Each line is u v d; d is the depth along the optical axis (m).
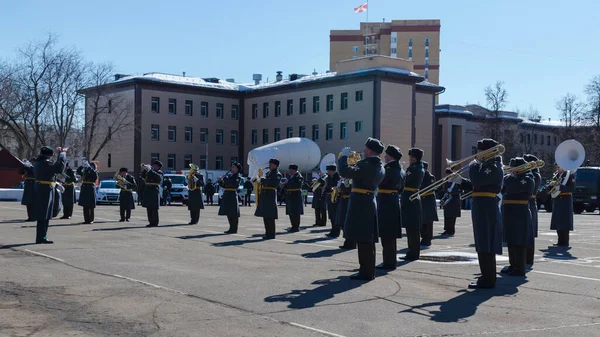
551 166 64.38
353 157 10.81
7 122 57.84
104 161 67.50
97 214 27.16
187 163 68.25
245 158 71.75
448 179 11.31
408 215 13.41
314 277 10.73
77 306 8.31
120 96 65.19
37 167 14.83
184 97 68.06
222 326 7.40
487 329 7.48
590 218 33.72
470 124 76.75
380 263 12.45
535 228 14.13
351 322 7.66
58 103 58.53
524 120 86.75
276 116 68.50
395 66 60.91
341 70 62.69
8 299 8.70
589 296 9.53
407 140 60.91
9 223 20.72
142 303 8.51
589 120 64.00
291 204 20.38
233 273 11.00
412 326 7.54
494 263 10.06
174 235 17.84
